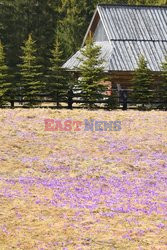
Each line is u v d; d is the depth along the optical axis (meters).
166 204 16.17
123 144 23.39
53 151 21.94
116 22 44.44
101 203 16.06
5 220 14.33
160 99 35.00
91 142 23.48
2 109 29.30
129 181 18.66
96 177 18.98
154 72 40.62
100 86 33.44
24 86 36.00
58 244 12.93
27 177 18.55
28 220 14.41
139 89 35.31
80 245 12.91
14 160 20.44
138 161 21.16
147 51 42.34
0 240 13.04
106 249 12.75
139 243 13.20
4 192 16.64
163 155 22.20
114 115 28.52
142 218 14.91
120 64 40.50
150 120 27.80
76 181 18.39
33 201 15.95
